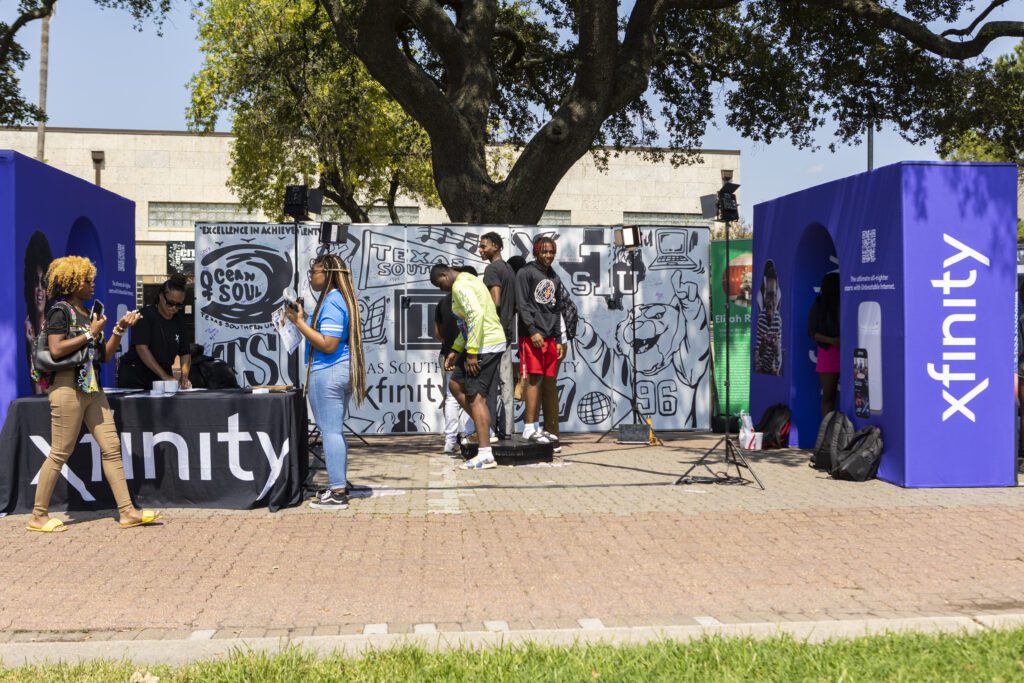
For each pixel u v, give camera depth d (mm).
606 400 13164
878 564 5773
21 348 8086
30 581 5449
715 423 13594
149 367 8695
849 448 9055
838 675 3705
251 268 12617
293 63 24859
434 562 5840
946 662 3844
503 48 19516
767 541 6395
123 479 6945
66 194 9336
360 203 36500
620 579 5441
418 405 12844
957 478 8547
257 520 7129
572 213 45969
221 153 44188
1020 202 32906
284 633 4488
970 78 18078
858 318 9320
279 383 12602
